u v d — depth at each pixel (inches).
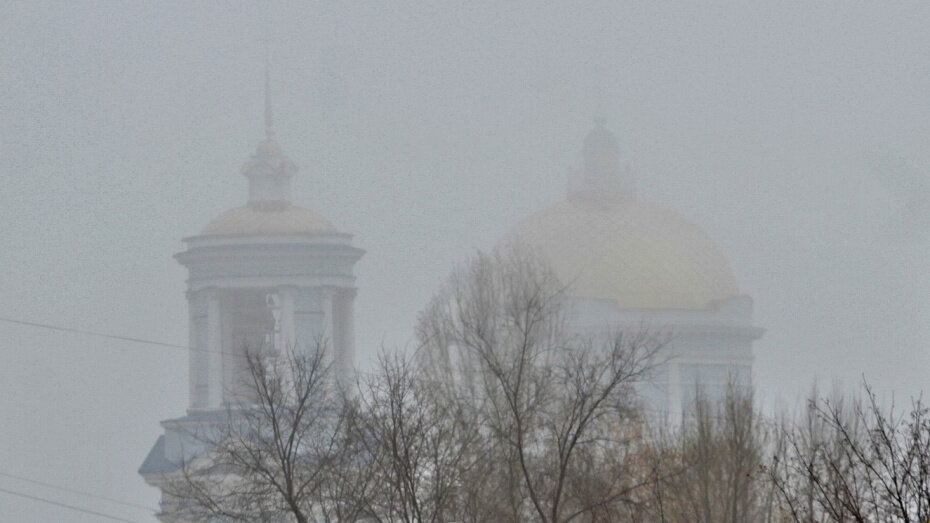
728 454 6318.9
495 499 6387.8
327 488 6220.5
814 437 5944.9
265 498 6318.9
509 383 6771.7
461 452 6348.4
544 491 6373.0
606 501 6018.7
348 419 6279.5
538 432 6663.4
